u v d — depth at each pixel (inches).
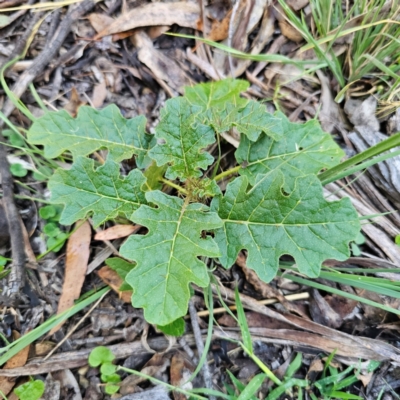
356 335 18.7
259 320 18.8
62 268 19.0
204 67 21.8
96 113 18.4
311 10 21.5
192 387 17.7
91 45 21.6
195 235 16.1
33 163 19.8
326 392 17.8
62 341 17.9
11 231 18.5
